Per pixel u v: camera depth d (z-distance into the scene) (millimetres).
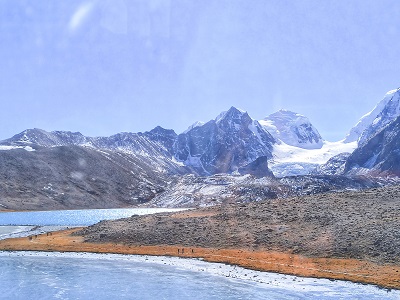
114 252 80625
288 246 70938
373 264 58594
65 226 134375
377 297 47312
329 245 67188
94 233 95375
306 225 78562
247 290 53000
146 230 90812
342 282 53781
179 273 63594
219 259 69875
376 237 65062
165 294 53125
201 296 51500
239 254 71125
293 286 53375
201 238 82312
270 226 81562
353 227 71688
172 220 95875
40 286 58750
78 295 54281
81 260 75438
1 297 54062
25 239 98875
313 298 48281
